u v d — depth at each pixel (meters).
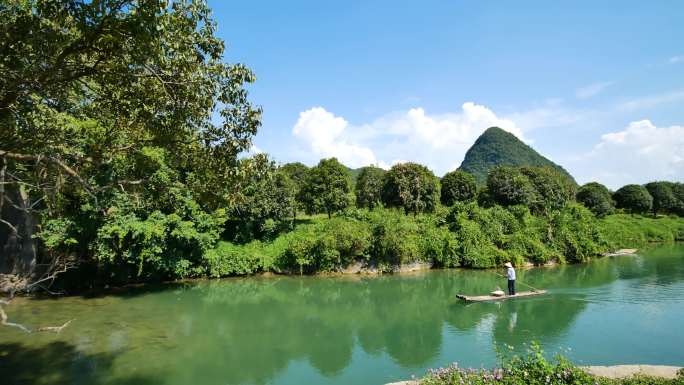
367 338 16.84
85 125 14.77
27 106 8.75
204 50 8.60
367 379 12.84
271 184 33.34
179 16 8.05
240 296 24.77
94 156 9.75
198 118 8.97
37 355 14.55
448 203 49.00
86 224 23.53
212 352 15.25
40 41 7.35
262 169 9.22
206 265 29.80
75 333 17.09
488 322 18.27
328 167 39.75
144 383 12.48
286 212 33.94
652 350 14.42
